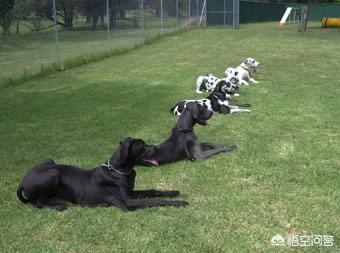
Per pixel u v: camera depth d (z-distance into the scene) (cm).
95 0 1021
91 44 1010
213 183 320
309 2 3086
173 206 281
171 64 861
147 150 286
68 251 238
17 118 510
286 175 331
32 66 809
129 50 1085
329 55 996
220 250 235
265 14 2692
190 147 366
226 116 498
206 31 1623
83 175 286
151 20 1405
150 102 569
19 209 285
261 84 665
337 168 345
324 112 509
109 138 430
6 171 354
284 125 461
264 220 264
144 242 243
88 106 556
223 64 855
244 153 378
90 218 269
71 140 428
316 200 289
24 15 796
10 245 245
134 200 278
